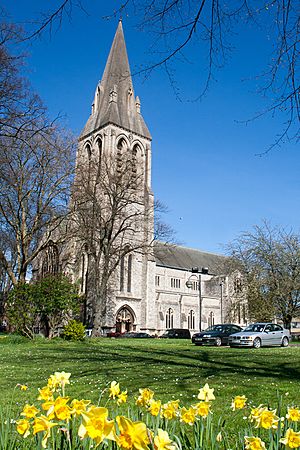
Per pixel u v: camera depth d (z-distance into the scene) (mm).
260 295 42438
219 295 80438
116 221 57312
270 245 43031
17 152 31406
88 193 41156
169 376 10820
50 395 3230
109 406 7207
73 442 2852
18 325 27656
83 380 10406
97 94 69688
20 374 11703
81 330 29625
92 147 64688
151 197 63062
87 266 56781
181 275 76938
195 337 31547
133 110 67812
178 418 3662
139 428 1826
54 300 28594
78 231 42438
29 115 21625
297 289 41031
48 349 21625
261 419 3008
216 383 9781
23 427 2812
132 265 61219
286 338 29453
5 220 37000
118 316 58469
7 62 19500
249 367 13195
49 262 47281
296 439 2641
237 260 44406
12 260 46500
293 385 9578
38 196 35375
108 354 18422
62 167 35188
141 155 65875
